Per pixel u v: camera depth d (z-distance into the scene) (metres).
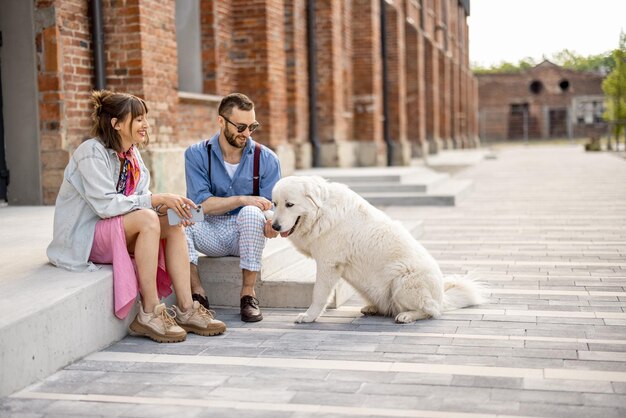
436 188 13.48
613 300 5.40
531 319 4.89
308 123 16.12
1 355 3.56
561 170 20.72
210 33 11.76
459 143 39.47
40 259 4.97
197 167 5.43
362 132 19.44
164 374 3.91
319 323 4.95
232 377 3.84
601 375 3.71
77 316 4.16
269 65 12.80
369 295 4.99
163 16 9.43
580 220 10.05
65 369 4.02
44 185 8.54
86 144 4.55
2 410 3.43
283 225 4.64
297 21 14.98
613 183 15.82
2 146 8.57
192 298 5.14
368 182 13.15
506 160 27.94
